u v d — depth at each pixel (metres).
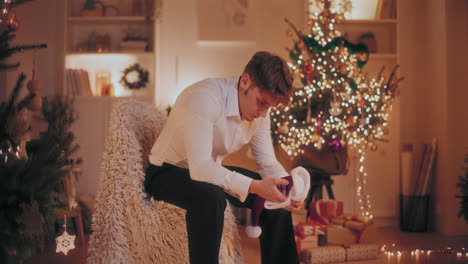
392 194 4.29
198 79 4.44
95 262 1.89
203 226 1.62
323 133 3.37
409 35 4.29
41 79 4.29
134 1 4.47
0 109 2.26
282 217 1.82
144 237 1.85
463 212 2.98
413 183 3.98
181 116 1.74
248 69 1.68
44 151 2.17
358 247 2.82
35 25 4.25
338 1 4.30
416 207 3.92
